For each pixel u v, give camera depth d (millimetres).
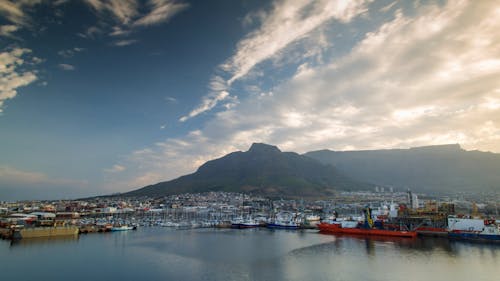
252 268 106812
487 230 158500
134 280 94000
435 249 138000
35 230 181625
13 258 125562
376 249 140375
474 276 94812
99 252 139875
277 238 190000
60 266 112062
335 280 91188
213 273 100562
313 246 153000
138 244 165125
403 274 97125
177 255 132000
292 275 97000
